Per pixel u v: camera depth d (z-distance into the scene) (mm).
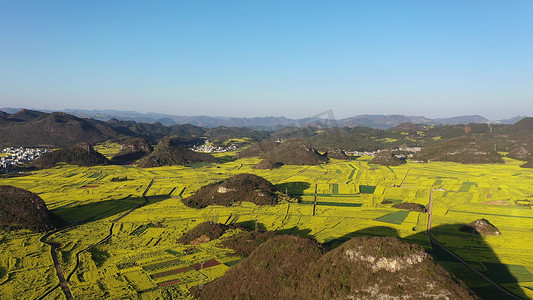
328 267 86188
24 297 88562
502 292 91375
